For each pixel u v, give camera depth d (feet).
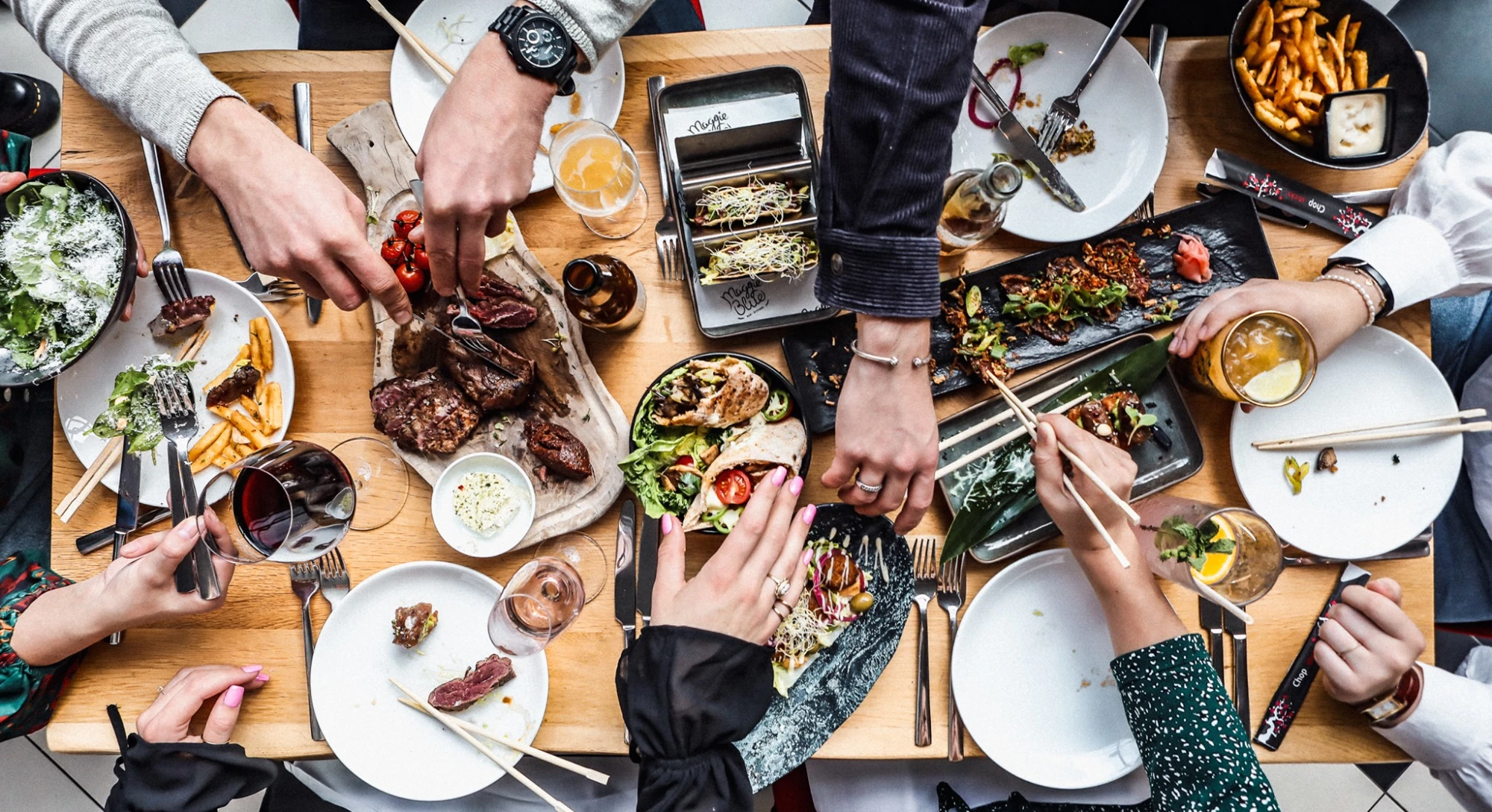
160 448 5.16
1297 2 5.18
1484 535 6.17
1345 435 5.11
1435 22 7.12
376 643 5.09
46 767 7.96
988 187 4.36
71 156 5.31
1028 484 5.01
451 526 5.04
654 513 4.92
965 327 5.16
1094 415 4.96
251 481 4.40
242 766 4.84
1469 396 6.18
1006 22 5.23
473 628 5.12
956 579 5.12
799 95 5.23
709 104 5.23
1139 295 5.21
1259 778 4.38
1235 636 5.10
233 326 5.24
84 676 5.13
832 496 5.22
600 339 5.26
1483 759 4.92
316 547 4.66
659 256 5.23
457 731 5.00
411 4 6.16
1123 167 5.31
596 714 5.07
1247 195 5.23
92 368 5.18
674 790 3.98
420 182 5.16
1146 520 4.98
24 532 5.94
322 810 6.00
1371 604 4.88
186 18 8.36
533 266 5.16
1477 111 7.00
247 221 4.60
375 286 4.56
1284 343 4.80
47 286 4.78
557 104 5.23
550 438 4.97
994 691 5.12
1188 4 6.08
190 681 4.95
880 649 4.95
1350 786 8.10
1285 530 5.17
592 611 5.11
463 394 5.10
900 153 3.77
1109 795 5.49
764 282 5.13
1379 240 4.99
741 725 4.11
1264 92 5.24
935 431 4.46
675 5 6.61
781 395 5.00
